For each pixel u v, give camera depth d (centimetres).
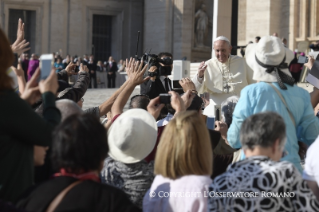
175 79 752
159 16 3603
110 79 3481
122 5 4109
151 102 548
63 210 355
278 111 536
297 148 542
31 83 430
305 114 555
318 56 638
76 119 374
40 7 3788
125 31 4128
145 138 490
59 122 418
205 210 403
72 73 740
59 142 369
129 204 365
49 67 422
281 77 551
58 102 503
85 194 362
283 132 409
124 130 482
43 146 413
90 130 370
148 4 3672
